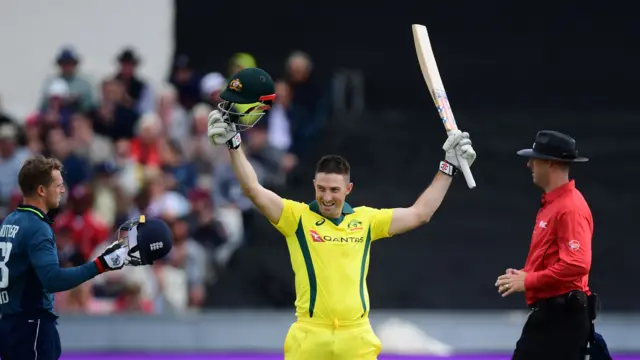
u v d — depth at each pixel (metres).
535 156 29.02
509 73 68.12
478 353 47.88
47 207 28.00
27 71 64.06
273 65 67.56
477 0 68.56
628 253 56.47
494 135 62.66
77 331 47.88
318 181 27.52
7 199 52.72
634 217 58.22
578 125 63.41
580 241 28.50
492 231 57.69
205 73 66.94
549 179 29.28
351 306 27.47
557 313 28.89
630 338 47.94
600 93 67.88
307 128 58.06
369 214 28.25
